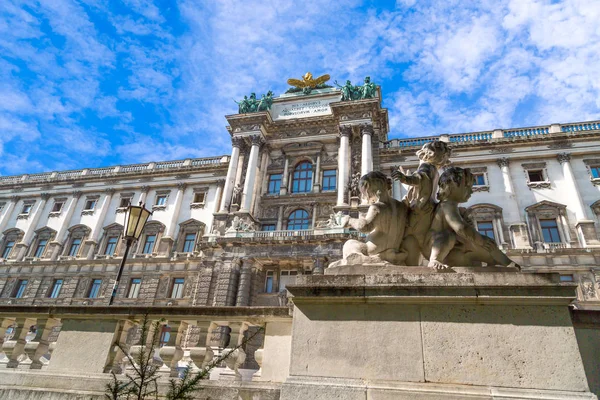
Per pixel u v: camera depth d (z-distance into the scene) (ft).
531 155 114.83
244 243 104.01
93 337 18.43
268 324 17.37
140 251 136.26
